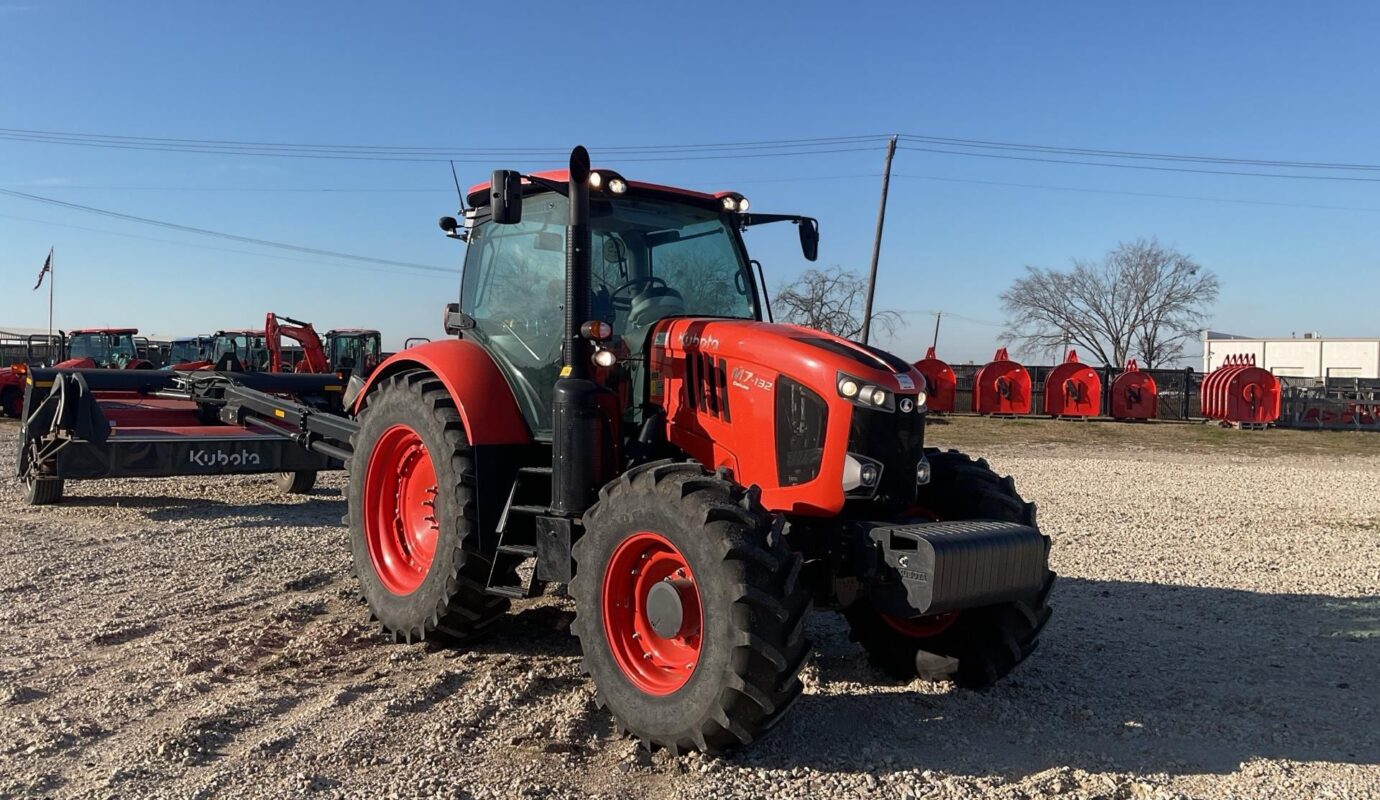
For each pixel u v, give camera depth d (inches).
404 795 136.5
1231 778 149.3
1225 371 981.8
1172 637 228.7
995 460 689.6
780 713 146.5
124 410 402.3
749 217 220.7
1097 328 2156.7
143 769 142.7
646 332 195.5
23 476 378.6
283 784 138.6
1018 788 143.8
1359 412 944.3
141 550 299.0
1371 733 168.7
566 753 153.6
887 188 1095.0
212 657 197.6
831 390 164.6
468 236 233.1
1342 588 279.6
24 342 1360.7
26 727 158.2
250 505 389.7
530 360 203.6
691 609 150.9
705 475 155.4
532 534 201.5
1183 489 520.7
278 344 730.2
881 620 196.9
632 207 206.5
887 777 146.6
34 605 234.7
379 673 192.2
